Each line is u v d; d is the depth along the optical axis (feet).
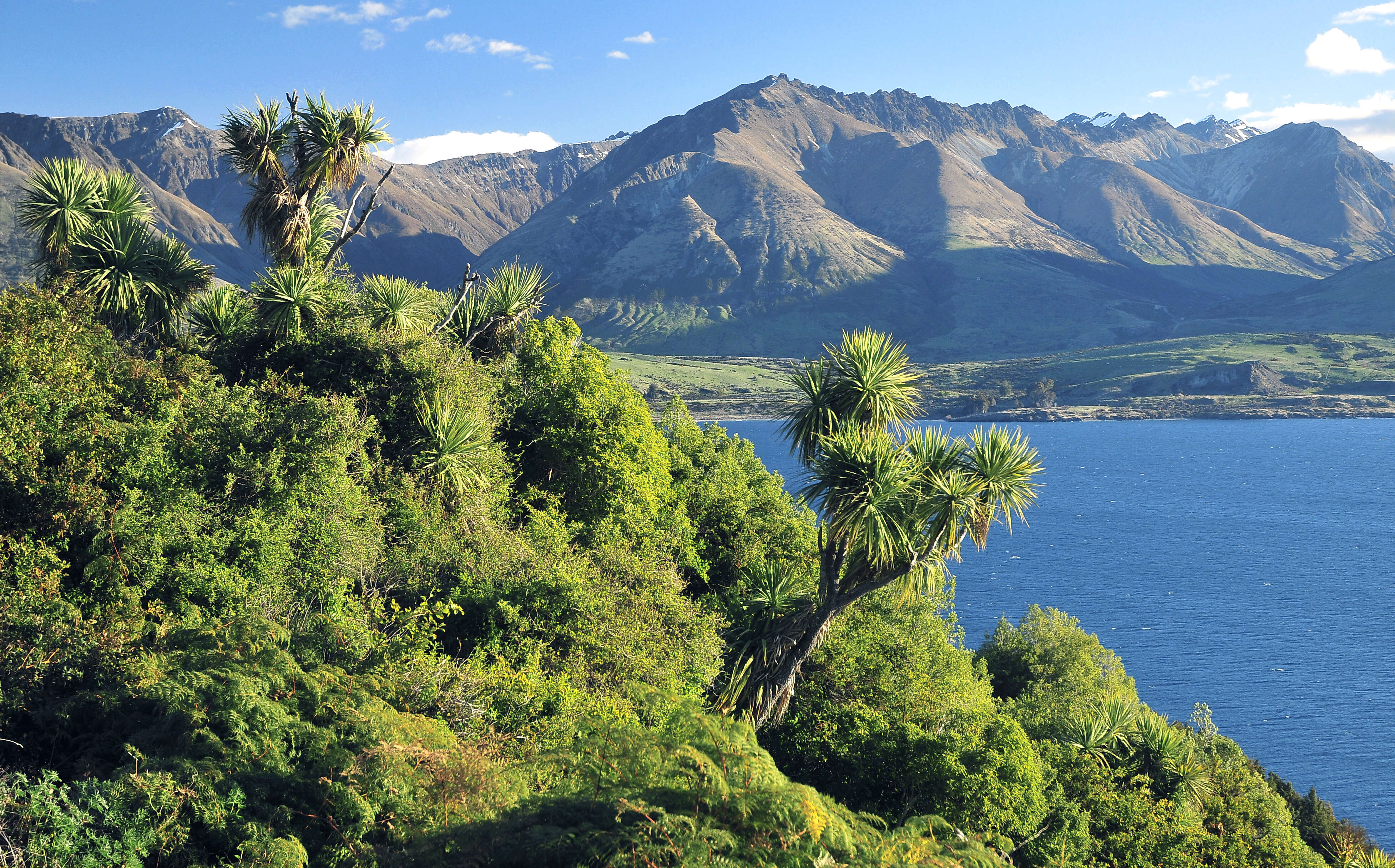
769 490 114.52
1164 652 331.36
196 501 44.65
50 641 32.60
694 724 31.55
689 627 62.54
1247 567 467.11
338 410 54.80
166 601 39.45
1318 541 531.91
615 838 25.68
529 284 87.97
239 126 73.56
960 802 62.49
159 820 27.45
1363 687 291.79
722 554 94.22
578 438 81.05
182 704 31.01
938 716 76.79
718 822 26.66
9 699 30.32
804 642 65.92
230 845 27.89
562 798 28.63
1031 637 162.81
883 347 64.18
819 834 26.99
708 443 125.49
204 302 68.59
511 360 86.79
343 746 32.45
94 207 65.41
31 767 29.07
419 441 61.46
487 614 50.80
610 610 54.65
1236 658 323.16
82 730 30.89
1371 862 121.80
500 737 38.22
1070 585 431.43
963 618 372.38
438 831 28.43
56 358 45.21
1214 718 269.64
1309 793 211.20
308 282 68.18
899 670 82.17
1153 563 478.18
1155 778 92.27
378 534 52.08
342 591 45.80
